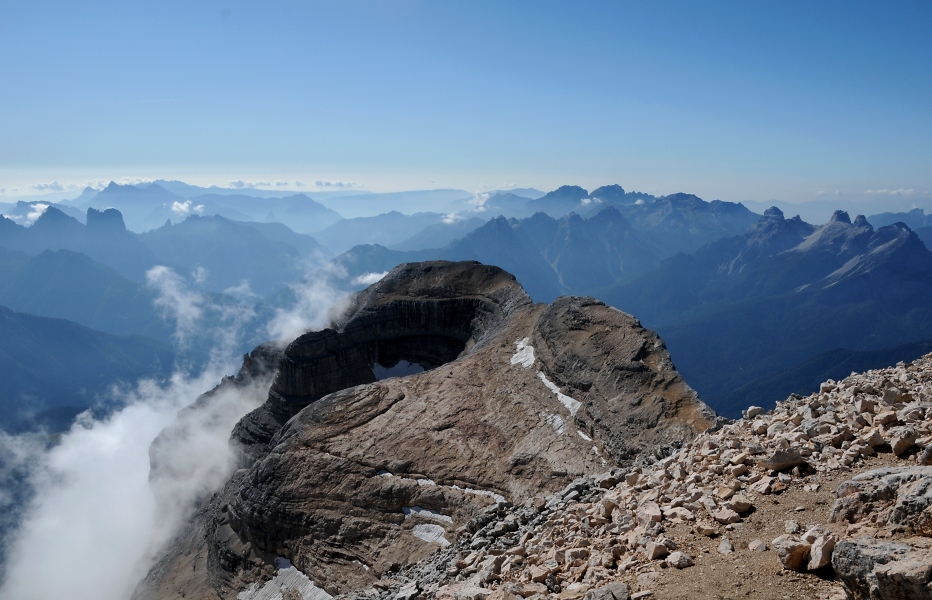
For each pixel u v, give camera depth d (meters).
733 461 19.19
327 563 51.47
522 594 16.36
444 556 32.56
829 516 14.30
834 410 20.62
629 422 48.25
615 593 14.02
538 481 48.41
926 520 11.57
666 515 17.61
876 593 10.60
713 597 12.91
